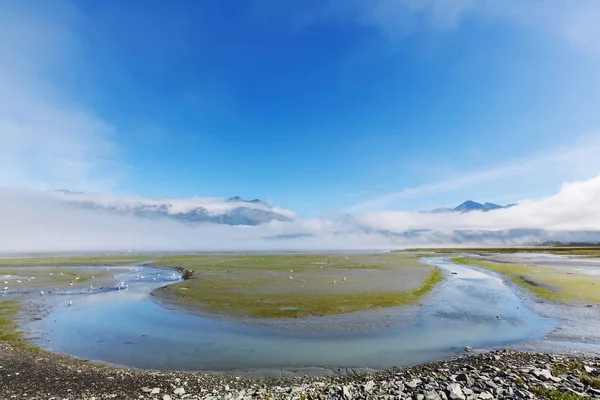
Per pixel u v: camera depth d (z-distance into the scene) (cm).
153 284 6600
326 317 3644
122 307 4275
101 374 2169
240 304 4256
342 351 2655
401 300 4444
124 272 9050
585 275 6644
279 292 5028
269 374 2205
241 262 12075
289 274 7575
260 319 3588
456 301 4466
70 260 14688
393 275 7331
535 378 1883
